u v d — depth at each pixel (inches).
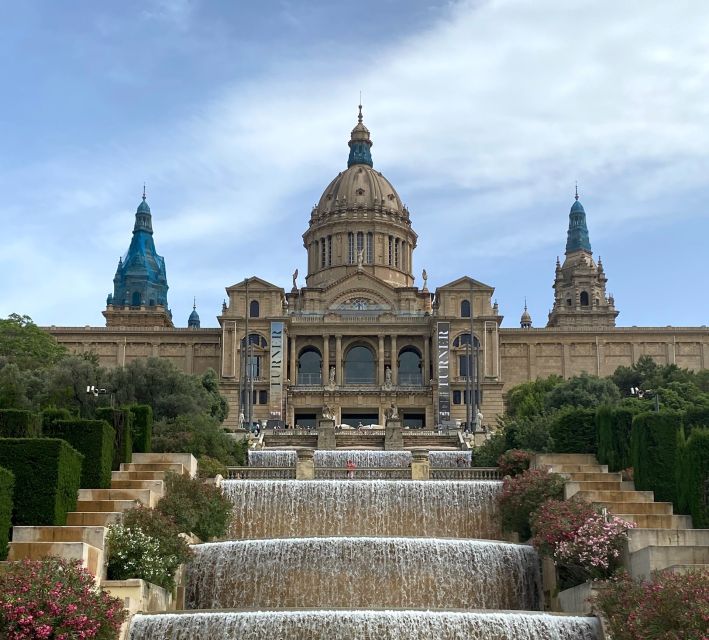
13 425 2130.9
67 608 1454.2
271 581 1993.1
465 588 2001.7
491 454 3203.7
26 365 4345.5
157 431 3107.8
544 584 2015.3
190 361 5910.4
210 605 1984.5
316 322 5767.7
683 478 2117.4
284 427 5255.9
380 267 6663.4
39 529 1791.3
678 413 2511.1
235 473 2790.4
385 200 6850.4
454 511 2358.5
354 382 5846.5
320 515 2348.7
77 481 2001.7
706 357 5989.2
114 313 7249.0
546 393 4554.6
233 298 5757.9
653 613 1501.0
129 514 1921.8
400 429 4148.6
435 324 5684.1
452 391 5625.0
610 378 5231.3
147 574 1817.2
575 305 7431.1
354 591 1988.2
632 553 1866.4
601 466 2486.5
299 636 1635.1
